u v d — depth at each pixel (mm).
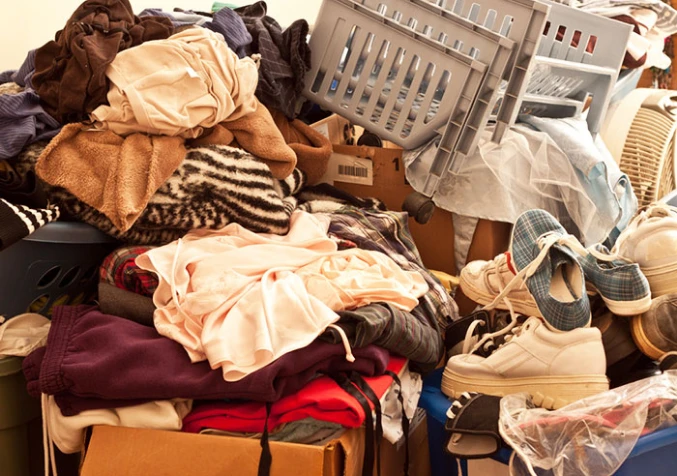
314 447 975
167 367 1039
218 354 1020
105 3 1362
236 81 1331
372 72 1656
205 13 1756
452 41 1516
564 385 1202
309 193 1646
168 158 1216
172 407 1051
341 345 1092
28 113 1226
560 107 1842
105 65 1220
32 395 1090
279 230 1344
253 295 1128
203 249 1220
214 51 1311
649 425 1089
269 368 1017
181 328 1093
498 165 1569
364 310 1156
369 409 1051
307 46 1618
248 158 1316
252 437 1057
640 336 1274
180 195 1230
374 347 1149
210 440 1008
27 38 1754
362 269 1312
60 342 1091
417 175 1595
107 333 1069
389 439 1126
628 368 1328
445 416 1225
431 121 1535
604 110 1852
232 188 1271
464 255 1646
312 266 1272
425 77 1599
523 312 1378
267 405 1025
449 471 1275
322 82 1646
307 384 1084
